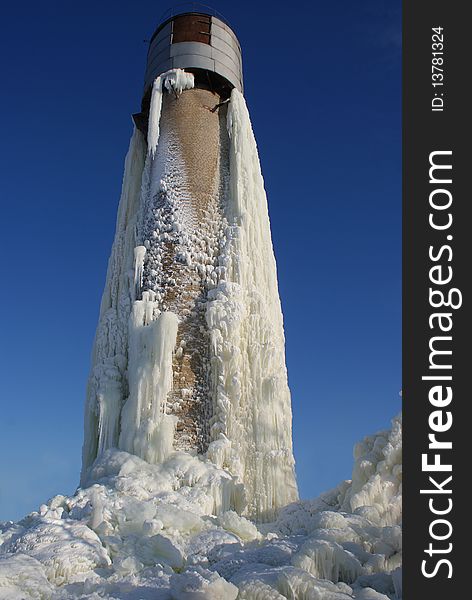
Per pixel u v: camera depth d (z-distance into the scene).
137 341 22.89
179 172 26.33
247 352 23.44
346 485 18.28
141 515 15.59
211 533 14.95
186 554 13.95
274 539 14.23
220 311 23.28
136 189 28.83
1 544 14.48
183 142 27.11
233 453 21.27
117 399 22.78
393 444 16.64
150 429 20.88
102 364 23.81
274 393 22.72
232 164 27.23
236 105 28.52
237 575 11.30
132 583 11.62
